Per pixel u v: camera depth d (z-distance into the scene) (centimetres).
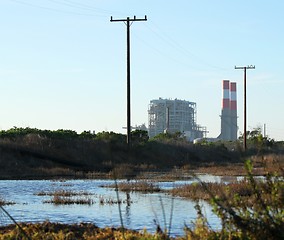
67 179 4269
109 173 4722
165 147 7069
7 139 5594
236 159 7644
